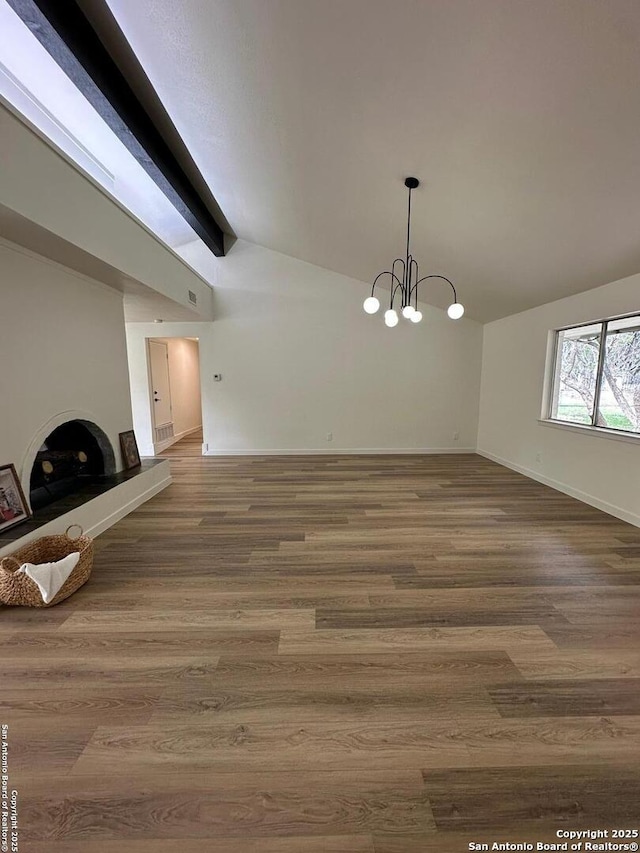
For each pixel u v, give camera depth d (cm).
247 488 457
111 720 149
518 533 326
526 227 325
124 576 256
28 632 200
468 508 388
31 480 329
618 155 221
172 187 391
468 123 237
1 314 248
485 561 277
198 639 196
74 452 379
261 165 362
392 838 112
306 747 139
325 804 121
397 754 137
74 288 323
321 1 189
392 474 523
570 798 123
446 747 139
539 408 485
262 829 114
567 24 167
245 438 651
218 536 320
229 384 638
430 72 212
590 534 324
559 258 355
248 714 153
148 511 380
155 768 131
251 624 207
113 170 392
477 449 667
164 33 239
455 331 641
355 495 430
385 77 224
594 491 393
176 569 266
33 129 217
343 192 363
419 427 659
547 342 468
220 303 621
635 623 209
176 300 450
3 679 169
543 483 478
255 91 266
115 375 390
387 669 176
